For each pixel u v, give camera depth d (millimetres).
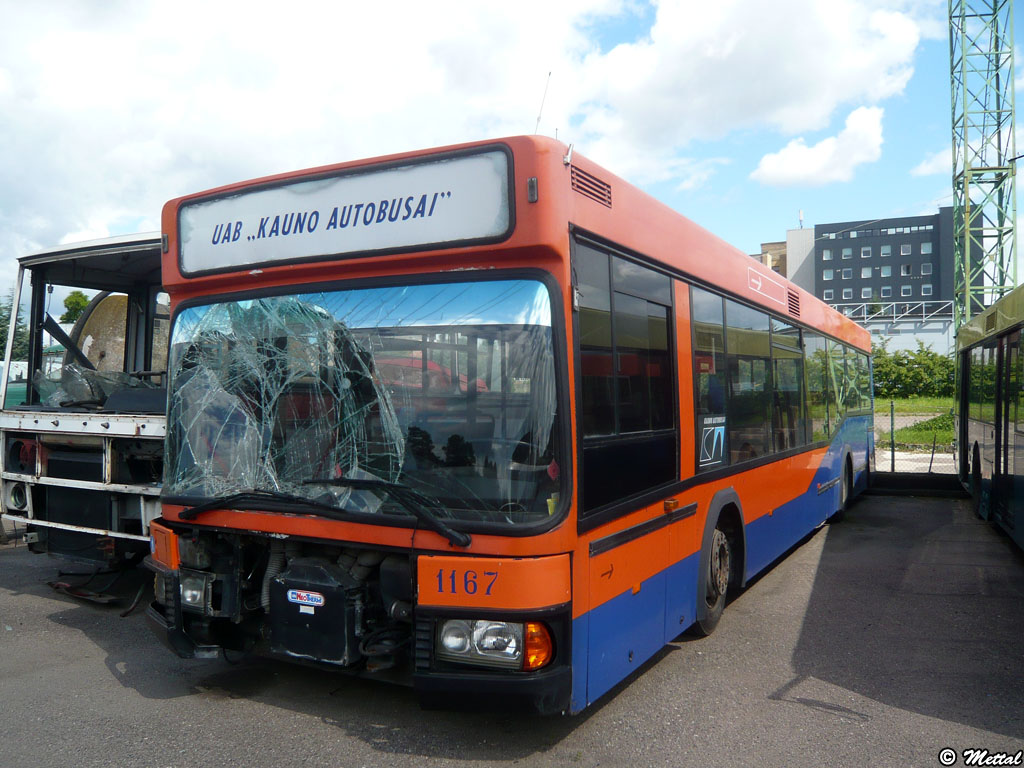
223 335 4727
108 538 6715
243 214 4676
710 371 5965
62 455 7004
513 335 3873
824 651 5906
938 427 30172
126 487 6438
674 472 5191
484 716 4625
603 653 4184
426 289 4082
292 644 4270
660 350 5070
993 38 39375
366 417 4148
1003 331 9844
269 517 4391
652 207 5082
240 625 4980
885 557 9312
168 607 4801
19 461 7340
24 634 6188
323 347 4320
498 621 3713
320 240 4367
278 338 4500
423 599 3836
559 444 3812
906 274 85812
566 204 3951
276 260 4512
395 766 4008
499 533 3742
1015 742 4387
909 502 14000
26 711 4691
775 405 7805
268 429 4484
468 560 3754
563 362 3846
